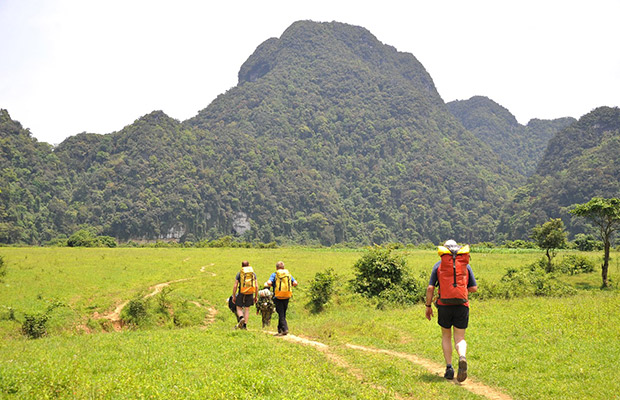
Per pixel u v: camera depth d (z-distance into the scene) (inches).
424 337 501.4
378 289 935.0
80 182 7504.9
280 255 2012.8
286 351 355.9
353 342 470.0
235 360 315.0
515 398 270.8
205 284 1110.4
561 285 862.5
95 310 806.5
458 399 258.2
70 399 219.3
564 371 323.6
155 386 237.6
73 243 2965.1
